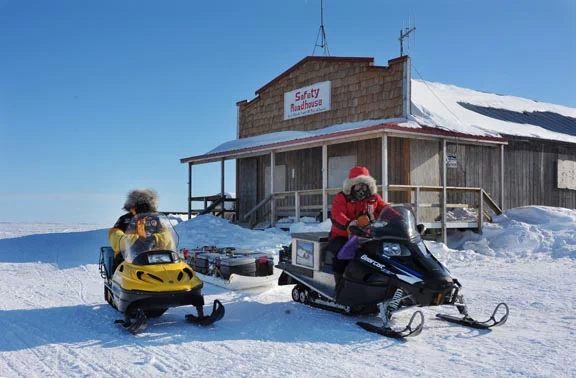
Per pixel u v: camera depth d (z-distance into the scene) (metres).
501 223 15.26
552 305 6.94
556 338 5.39
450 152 15.88
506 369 4.43
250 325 6.11
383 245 5.89
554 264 10.94
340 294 6.21
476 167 16.59
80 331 5.93
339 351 5.04
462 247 14.08
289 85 19.62
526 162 18.25
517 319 6.24
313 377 4.30
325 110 18.06
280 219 18.23
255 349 5.14
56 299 7.75
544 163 18.83
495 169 17.11
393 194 15.29
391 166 15.31
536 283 8.58
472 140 14.99
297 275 7.12
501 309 6.76
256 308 6.96
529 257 12.16
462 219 15.13
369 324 5.88
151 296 5.73
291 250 7.39
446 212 15.07
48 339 5.62
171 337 5.62
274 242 13.52
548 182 18.94
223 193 19.55
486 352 4.93
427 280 5.50
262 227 17.72
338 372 4.41
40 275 10.17
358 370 4.46
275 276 8.23
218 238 14.28
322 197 16.44
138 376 4.43
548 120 21.83
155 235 6.33
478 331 5.73
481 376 4.27
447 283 5.53
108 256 7.00
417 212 13.98
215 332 5.82
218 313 6.02
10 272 10.61
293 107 19.39
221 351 5.10
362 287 5.95
